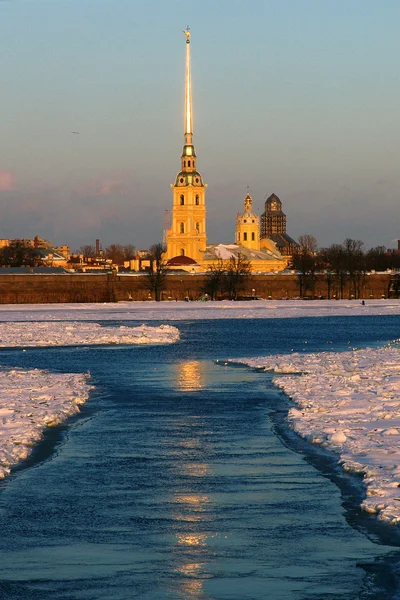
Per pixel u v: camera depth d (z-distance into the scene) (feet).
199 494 180.55
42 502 175.42
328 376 362.12
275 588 132.57
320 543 150.82
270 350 550.36
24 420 254.68
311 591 131.44
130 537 154.71
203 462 208.33
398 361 419.95
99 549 149.07
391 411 256.93
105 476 195.52
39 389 326.24
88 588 132.77
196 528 159.33
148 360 478.18
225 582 134.82
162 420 267.39
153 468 202.90
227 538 153.89
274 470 198.59
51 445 228.02
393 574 137.39
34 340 623.36
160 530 158.40
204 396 322.55
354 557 144.46
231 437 238.27
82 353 528.63
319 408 267.18
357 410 263.08
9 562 143.23
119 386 355.56
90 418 271.28
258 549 148.36
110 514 167.84
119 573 138.62
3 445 220.43
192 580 135.85
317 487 183.42
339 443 217.36
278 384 345.72
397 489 174.09
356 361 428.97
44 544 151.53
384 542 150.71
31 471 199.82
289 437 236.02
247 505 172.65
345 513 166.30
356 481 186.50
